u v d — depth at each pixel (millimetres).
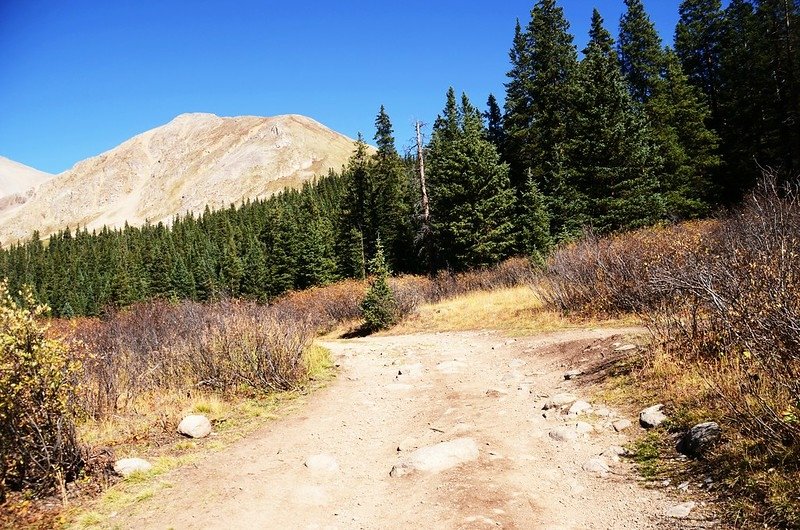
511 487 4488
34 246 152000
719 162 29875
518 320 15305
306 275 45969
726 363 5457
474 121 33812
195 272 76000
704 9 36906
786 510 3143
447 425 6641
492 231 28281
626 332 9852
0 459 4812
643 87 36031
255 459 5848
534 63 34750
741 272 5785
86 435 6664
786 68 29344
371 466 5566
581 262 14039
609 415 5879
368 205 48531
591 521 3752
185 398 8406
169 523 4285
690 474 4066
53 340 5242
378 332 20391
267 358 9469
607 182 26344
